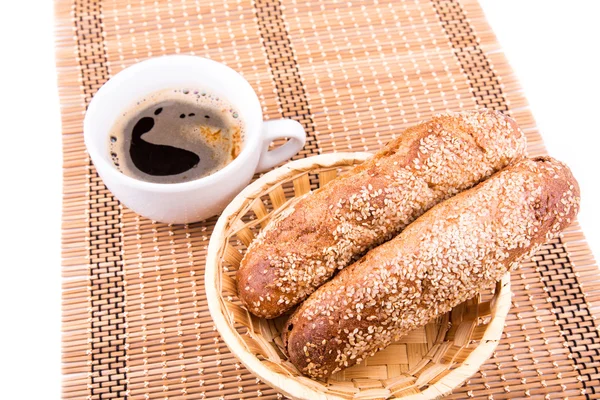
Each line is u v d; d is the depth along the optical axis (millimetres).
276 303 419
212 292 408
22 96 542
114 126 459
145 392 432
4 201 498
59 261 478
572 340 449
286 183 496
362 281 404
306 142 516
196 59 467
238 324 431
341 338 402
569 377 437
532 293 463
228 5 571
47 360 449
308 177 477
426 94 537
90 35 553
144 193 426
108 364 439
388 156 436
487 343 395
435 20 571
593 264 474
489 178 432
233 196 452
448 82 542
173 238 480
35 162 514
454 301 412
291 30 562
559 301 461
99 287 463
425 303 407
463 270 406
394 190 423
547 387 434
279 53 551
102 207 489
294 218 424
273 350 424
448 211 417
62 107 523
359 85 540
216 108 471
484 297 458
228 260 439
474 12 576
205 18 564
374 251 416
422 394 381
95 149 428
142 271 469
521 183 419
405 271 403
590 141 534
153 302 459
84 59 542
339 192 425
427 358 428
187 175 448
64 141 512
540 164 431
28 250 481
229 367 440
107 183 434
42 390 441
